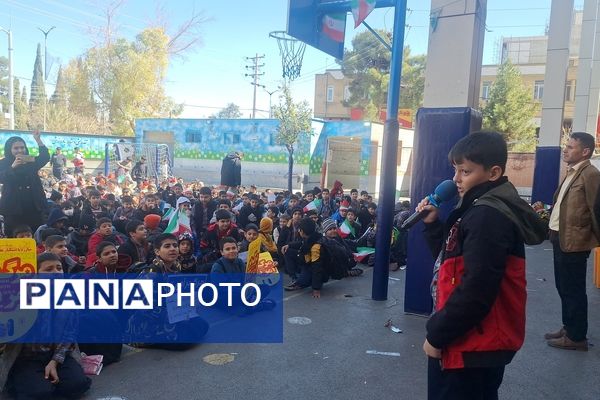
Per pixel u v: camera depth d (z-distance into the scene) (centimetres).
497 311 190
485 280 176
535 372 386
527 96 3089
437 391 203
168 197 1166
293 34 612
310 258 613
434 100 550
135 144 2355
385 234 581
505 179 197
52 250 458
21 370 331
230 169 1341
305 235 620
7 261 340
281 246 790
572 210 419
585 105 1521
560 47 1293
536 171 1326
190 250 530
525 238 186
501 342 189
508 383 366
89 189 1078
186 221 610
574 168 429
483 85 3875
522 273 193
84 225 648
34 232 593
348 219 927
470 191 198
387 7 576
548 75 1311
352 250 841
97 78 3362
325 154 2517
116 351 397
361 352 424
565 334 440
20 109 4434
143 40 3356
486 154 192
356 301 585
